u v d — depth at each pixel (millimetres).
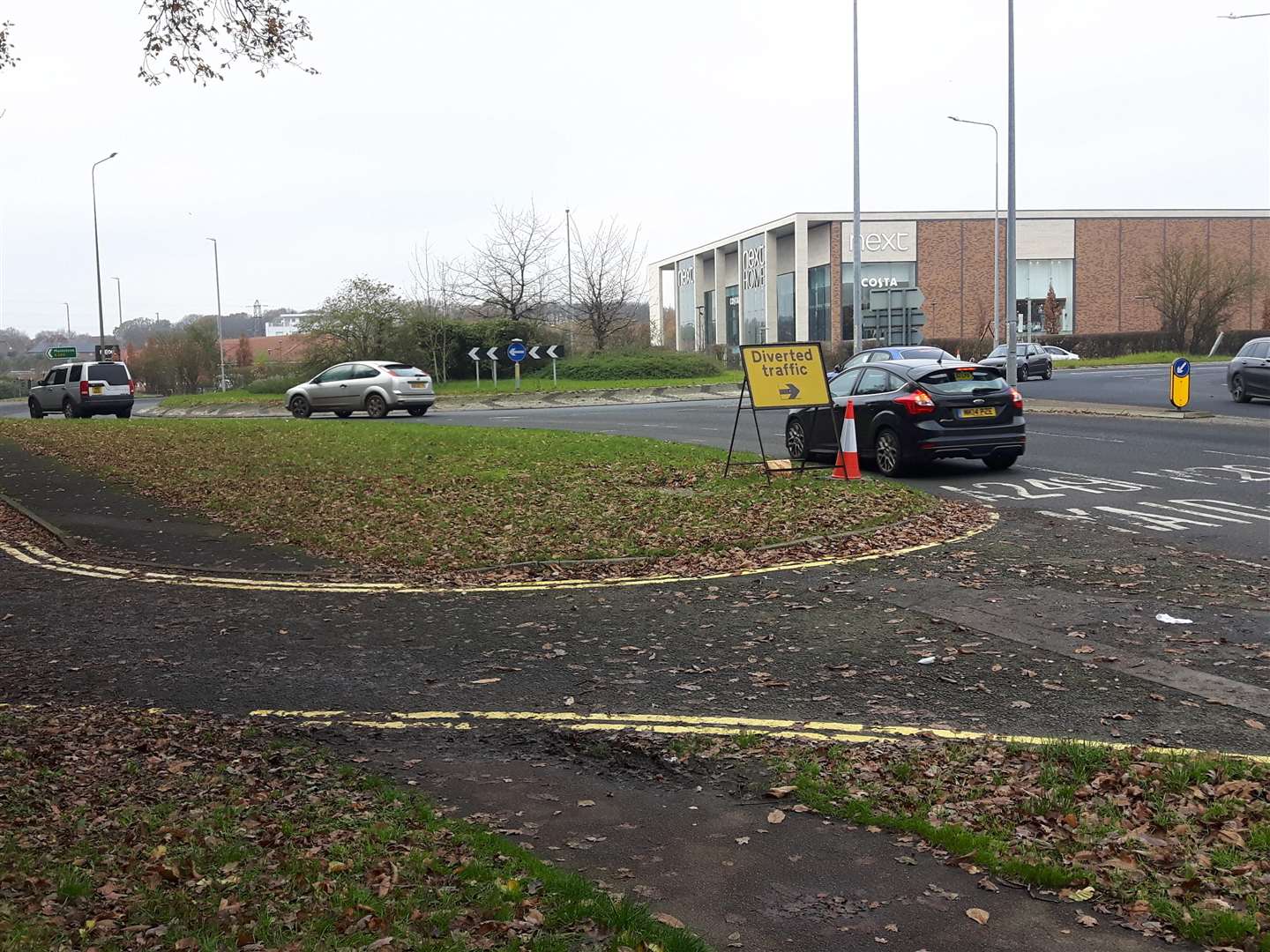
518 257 52750
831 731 5953
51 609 9242
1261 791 4801
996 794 4930
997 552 10406
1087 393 32250
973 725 5973
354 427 24422
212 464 17719
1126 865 4176
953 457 17250
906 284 66875
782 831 4703
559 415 30500
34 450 20047
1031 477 15711
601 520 12500
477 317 55562
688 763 5574
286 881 4176
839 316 66562
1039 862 4223
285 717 6547
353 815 4902
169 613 9070
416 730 6266
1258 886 3979
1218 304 61344
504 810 5062
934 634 7746
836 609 8531
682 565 10328
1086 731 5832
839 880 4227
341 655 7777
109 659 7770
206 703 6816
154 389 75875
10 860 4344
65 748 5891
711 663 7305
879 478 15789
